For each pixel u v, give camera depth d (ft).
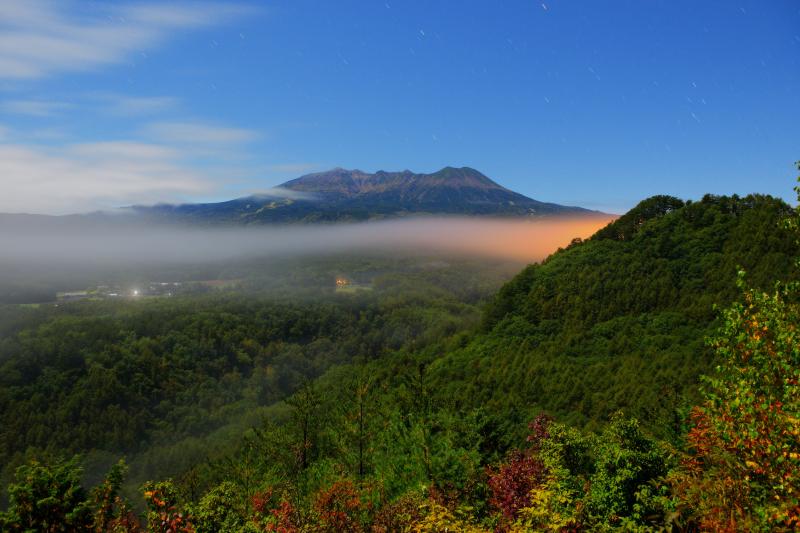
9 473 331.98
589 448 52.37
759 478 30.96
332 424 151.02
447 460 78.23
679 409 70.69
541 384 205.26
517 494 49.14
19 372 440.86
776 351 30.81
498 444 84.79
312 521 53.83
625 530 33.63
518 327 289.53
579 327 262.06
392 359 346.33
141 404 453.17
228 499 47.57
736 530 28.58
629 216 367.45
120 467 47.16
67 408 415.44
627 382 179.32
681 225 322.96
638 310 257.55
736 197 323.37
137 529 44.86
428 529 35.19
